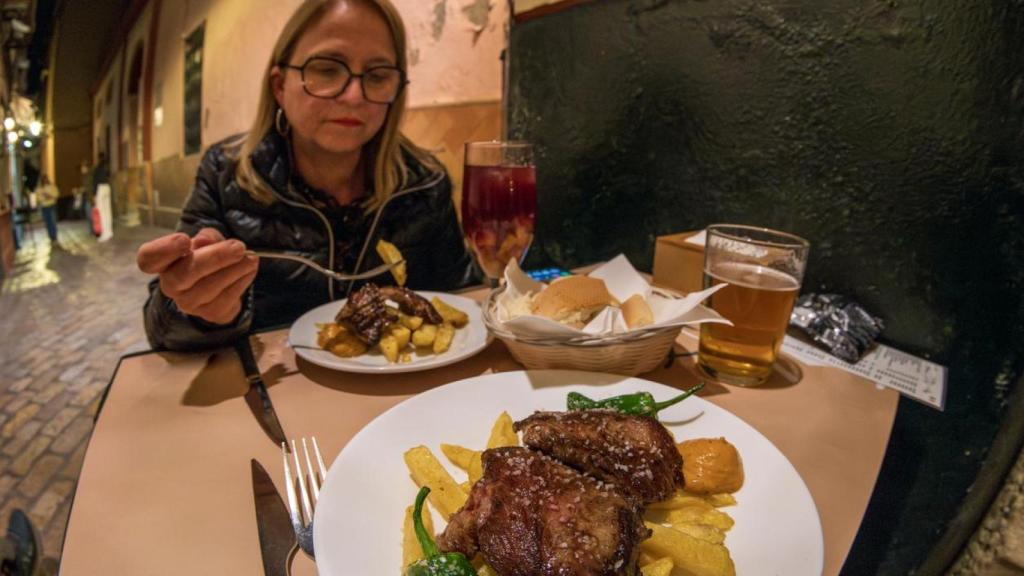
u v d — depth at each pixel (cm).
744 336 83
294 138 158
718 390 85
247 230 153
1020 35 83
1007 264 89
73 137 455
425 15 258
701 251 117
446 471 59
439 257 189
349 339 92
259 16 349
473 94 238
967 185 92
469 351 88
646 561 49
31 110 396
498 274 115
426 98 270
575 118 177
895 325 106
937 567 78
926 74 94
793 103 116
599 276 102
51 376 274
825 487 62
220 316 89
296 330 98
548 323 76
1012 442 75
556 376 76
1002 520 69
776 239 90
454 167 259
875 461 67
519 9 191
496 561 44
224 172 155
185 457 64
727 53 127
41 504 188
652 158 153
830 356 99
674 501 56
